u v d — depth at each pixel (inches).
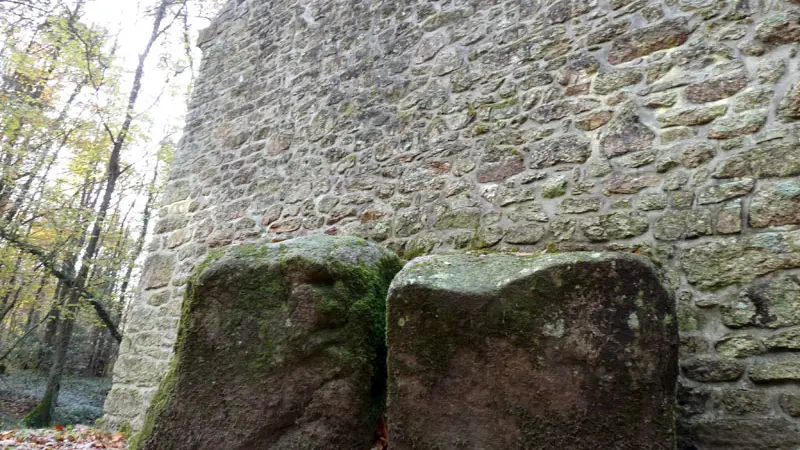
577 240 96.0
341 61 158.4
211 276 90.4
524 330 66.5
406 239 121.5
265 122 172.7
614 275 64.8
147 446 82.7
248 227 159.8
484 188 112.8
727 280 78.5
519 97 114.8
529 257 74.4
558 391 63.3
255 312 85.6
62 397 404.5
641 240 88.9
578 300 65.6
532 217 103.3
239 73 193.0
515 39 120.4
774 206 77.9
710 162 86.1
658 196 89.6
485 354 67.9
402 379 71.8
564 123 105.8
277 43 183.9
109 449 135.9
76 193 321.1
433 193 121.0
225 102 192.1
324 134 152.6
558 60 111.4
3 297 321.7
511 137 112.8
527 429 63.3
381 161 135.2
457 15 134.2
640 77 98.8
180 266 172.4
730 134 85.5
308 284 83.9
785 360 70.6
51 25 321.1
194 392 83.9
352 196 137.6
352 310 83.0
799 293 72.0
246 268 89.0
